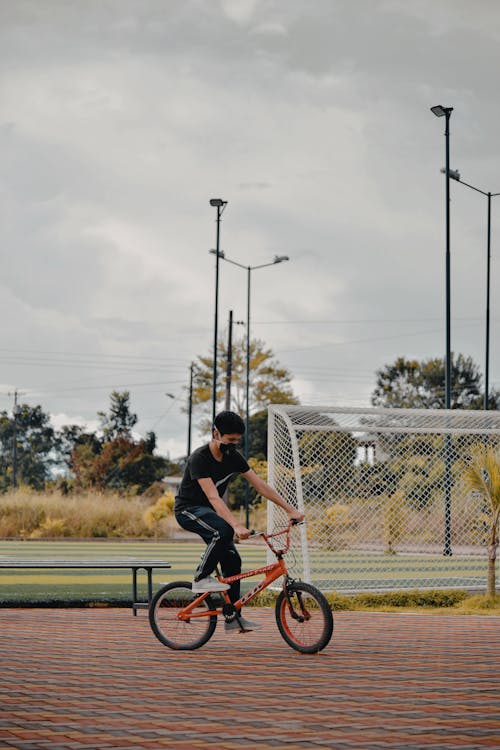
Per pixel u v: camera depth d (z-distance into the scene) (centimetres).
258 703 640
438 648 921
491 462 1413
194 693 677
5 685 705
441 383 8269
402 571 1880
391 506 1789
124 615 1213
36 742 521
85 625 1104
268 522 1441
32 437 10638
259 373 7250
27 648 912
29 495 3950
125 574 1934
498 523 1392
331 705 634
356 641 973
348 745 520
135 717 591
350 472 1789
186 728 561
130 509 3834
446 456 1716
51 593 1519
